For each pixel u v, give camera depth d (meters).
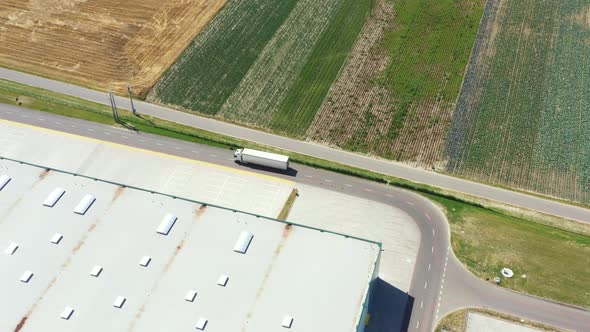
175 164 89.94
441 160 91.69
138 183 87.12
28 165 78.06
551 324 71.38
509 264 77.25
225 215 72.00
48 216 71.62
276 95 101.81
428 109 99.62
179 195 85.31
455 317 72.00
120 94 101.38
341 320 61.94
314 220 82.44
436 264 77.44
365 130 96.12
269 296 64.00
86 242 68.94
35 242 68.94
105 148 92.25
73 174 77.00
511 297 73.94
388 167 90.38
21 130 94.88
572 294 74.06
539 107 100.25
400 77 105.19
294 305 63.22
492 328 70.94
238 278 65.56
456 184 87.94
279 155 88.00
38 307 63.31
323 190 86.62
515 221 82.88
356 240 69.31
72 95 101.06
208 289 64.62
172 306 63.22
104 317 62.47
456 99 101.19
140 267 66.50
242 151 88.56
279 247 68.50
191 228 70.38
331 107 99.81
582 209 84.94
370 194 86.25
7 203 73.06
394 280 75.75
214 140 93.62
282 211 83.31
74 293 64.44
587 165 91.31
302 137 95.06
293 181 87.75
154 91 102.06
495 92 102.69
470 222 82.38
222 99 101.00
